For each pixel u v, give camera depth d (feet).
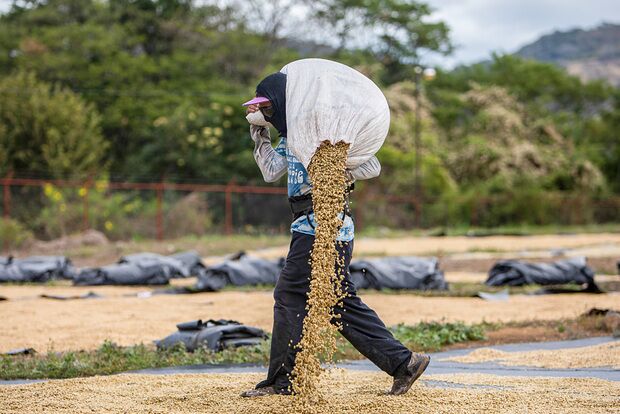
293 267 21.53
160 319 42.11
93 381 25.04
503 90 179.83
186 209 116.57
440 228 137.80
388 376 25.57
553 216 151.23
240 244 99.76
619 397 21.47
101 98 146.41
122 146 148.15
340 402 20.58
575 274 58.49
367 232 125.80
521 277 58.18
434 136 162.20
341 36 186.91
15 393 23.02
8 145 121.29
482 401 20.80
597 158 179.42
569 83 208.13
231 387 23.26
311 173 20.90
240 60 166.30
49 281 65.05
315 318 20.22
